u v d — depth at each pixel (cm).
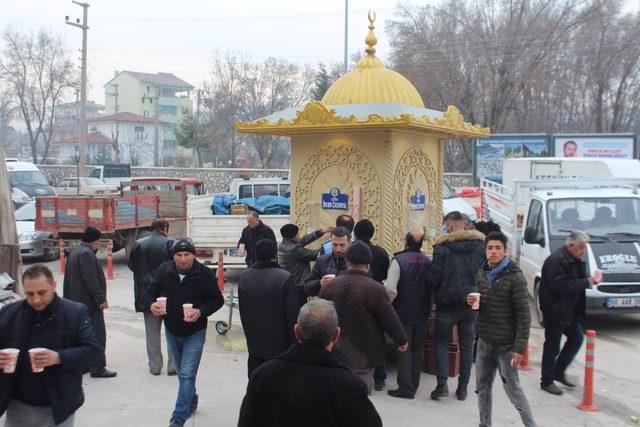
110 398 687
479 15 4019
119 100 9925
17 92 6103
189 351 592
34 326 412
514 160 2148
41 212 1620
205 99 5516
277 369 330
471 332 692
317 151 902
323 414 318
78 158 3609
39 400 411
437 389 693
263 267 581
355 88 902
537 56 3912
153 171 4272
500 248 569
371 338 554
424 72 4025
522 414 565
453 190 2361
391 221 848
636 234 1115
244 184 1931
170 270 596
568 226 1142
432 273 678
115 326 1015
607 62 4034
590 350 685
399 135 861
